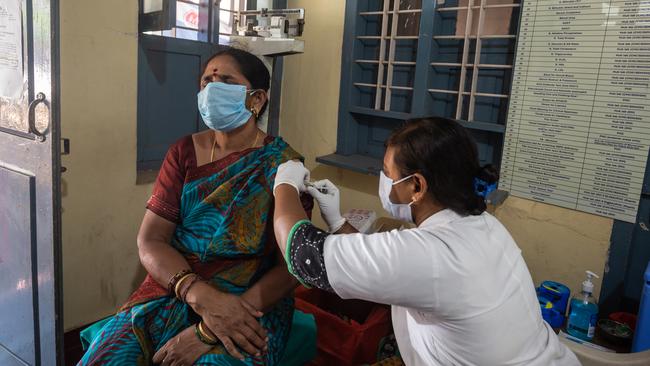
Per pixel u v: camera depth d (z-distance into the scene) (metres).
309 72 2.54
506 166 1.97
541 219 1.91
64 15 1.81
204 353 1.19
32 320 1.60
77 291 2.06
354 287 0.94
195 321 1.28
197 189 1.33
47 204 1.47
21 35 1.44
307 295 2.03
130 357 1.20
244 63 1.35
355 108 2.41
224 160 1.35
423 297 0.91
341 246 0.97
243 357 1.19
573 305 1.66
